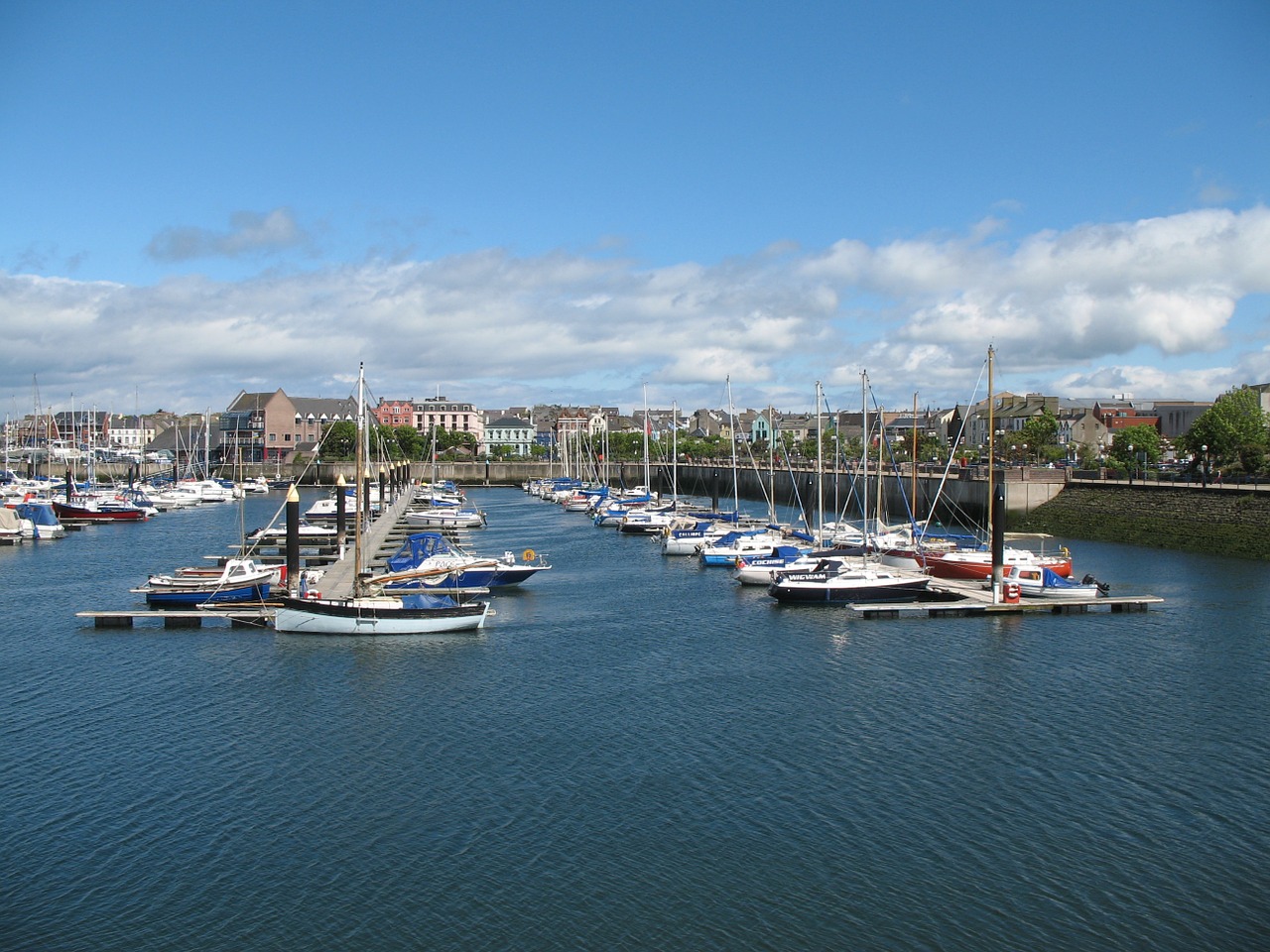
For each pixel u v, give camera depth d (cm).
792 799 3925
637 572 9531
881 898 3225
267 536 11906
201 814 3834
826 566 8350
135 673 5722
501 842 3594
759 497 19675
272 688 5422
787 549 9275
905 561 8862
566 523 15175
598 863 3444
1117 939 3017
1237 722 4781
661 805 3875
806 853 3506
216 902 3222
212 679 5597
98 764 4331
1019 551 8756
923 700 5144
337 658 6050
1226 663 5794
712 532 11119
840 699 5172
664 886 3300
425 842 3600
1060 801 3906
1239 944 2997
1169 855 3497
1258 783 4066
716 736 4628
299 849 3559
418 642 6488
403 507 16050
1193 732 4647
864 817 3772
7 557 10806
